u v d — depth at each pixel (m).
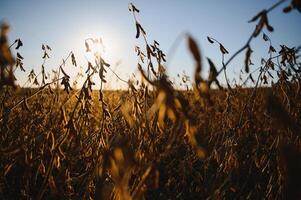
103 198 1.87
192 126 1.39
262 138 3.67
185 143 3.08
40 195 2.22
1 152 2.44
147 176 1.45
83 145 3.21
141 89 2.55
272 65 2.78
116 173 1.30
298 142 2.12
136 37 2.58
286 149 0.98
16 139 3.23
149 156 2.05
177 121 1.39
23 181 3.09
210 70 1.34
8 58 1.08
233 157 2.71
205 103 1.37
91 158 2.81
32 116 3.68
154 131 2.16
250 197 2.96
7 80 1.11
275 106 1.16
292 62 2.54
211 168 3.23
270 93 1.19
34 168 3.10
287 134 2.22
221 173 2.69
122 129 2.87
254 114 3.47
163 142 2.37
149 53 2.60
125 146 1.30
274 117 1.16
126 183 1.30
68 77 2.64
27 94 4.05
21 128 3.49
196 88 1.34
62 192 2.55
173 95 1.31
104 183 1.93
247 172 3.21
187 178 3.61
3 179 2.92
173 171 3.58
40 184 3.16
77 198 2.60
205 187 3.06
